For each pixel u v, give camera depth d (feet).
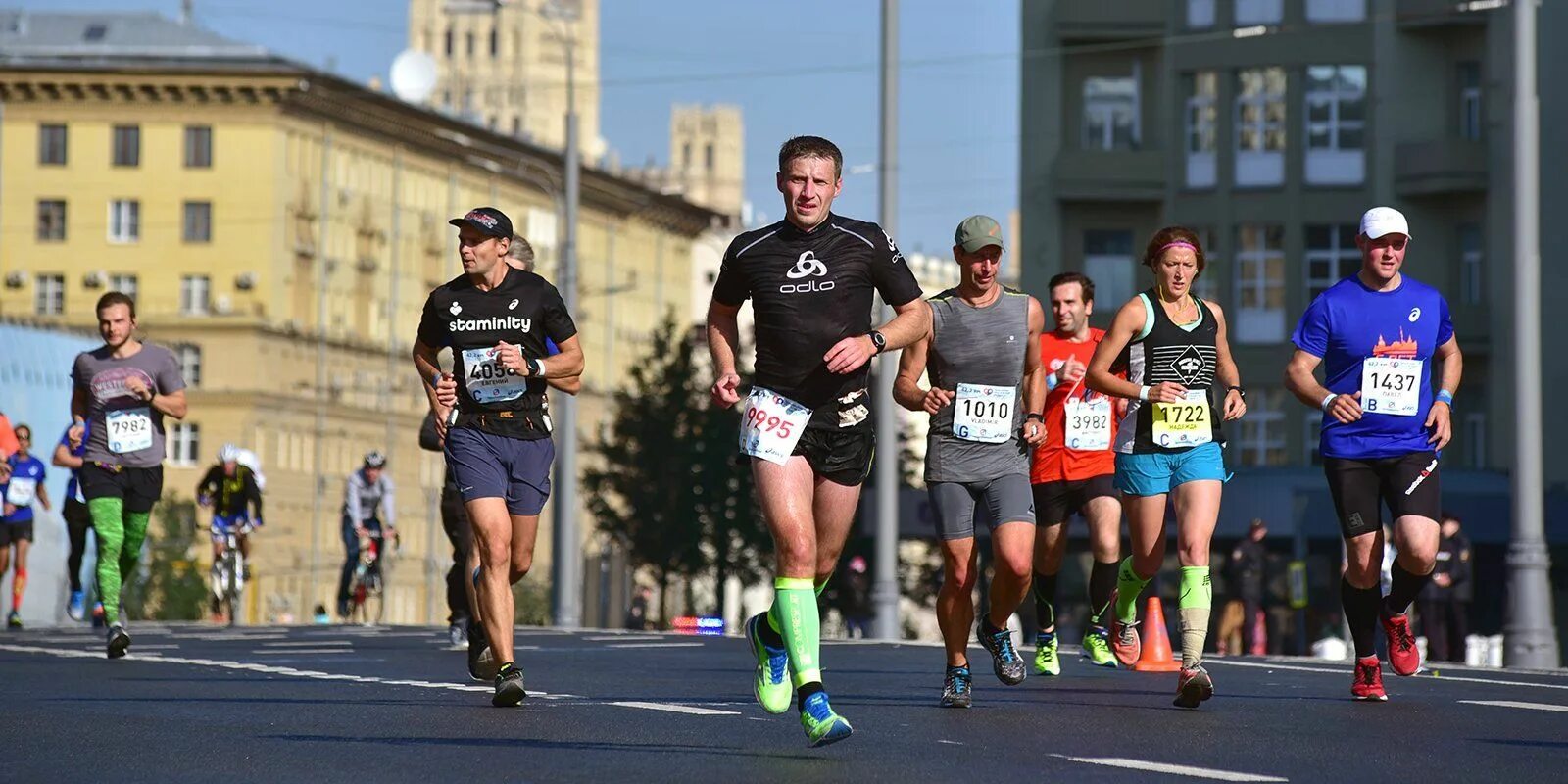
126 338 124.67
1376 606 93.76
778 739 72.18
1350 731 77.66
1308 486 359.87
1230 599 255.29
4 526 203.31
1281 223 407.44
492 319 87.25
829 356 68.28
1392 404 92.84
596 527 531.91
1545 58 383.65
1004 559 91.56
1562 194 381.40
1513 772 65.10
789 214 70.59
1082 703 90.38
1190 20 411.34
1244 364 408.67
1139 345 92.99
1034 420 91.91
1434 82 401.08
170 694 92.89
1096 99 415.85
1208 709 87.61
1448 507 348.38
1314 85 406.21
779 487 69.10
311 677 104.68
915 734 74.59
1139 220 416.05
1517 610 178.19
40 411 373.20
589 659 124.98
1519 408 180.04
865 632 450.30
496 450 87.40
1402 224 92.63
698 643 149.18
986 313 90.94
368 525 230.27
